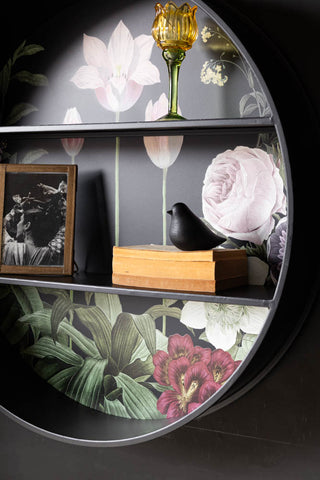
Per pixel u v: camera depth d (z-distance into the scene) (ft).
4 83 5.73
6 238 5.15
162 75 5.09
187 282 4.35
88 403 5.45
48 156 5.57
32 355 5.71
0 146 5.76
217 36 4.86
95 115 5.37
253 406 4.83
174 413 5.12
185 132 4.83
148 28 5.13
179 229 4.40
